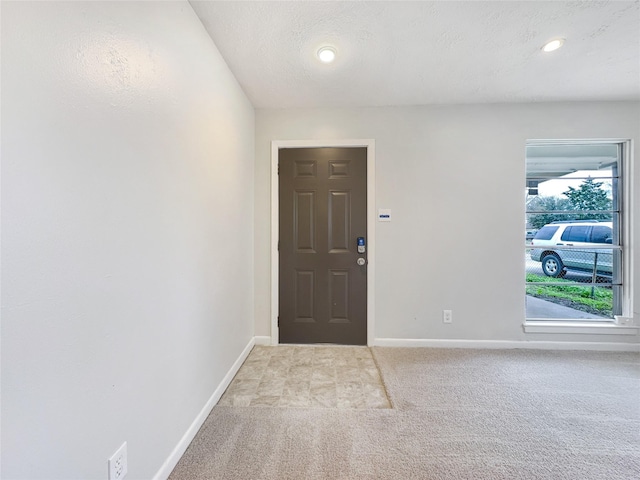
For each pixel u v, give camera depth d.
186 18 1.27
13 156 0.59
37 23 0.63
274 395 1.73
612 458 1.25
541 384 1.84
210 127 1.54
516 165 2.37
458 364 2.11
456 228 2.41
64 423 0.71
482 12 1.38
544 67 1.85
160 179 1.09
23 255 0.61
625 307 2.36
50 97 0.66
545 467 1.20
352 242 2.46
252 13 1.37
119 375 0.89
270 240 2.48
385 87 2.10
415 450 1.29
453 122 2.39
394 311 2.45
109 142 0.83
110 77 0.84
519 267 2.38
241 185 2.09
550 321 2.44
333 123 2.43
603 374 1.96
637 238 2.31
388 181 2.43
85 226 0.76
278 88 2.09
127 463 0.92
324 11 1.36
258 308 2.50
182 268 1.26
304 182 2.46
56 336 0.68
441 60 1.77
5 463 0.59
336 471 1.18
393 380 1.89
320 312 2.48
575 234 2.43
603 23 1.46
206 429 1.43
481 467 1.20
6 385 0.59
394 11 1.37
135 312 0.96
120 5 0.87
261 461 1.23
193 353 1.37
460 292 2.42
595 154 2.41
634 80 2.01
